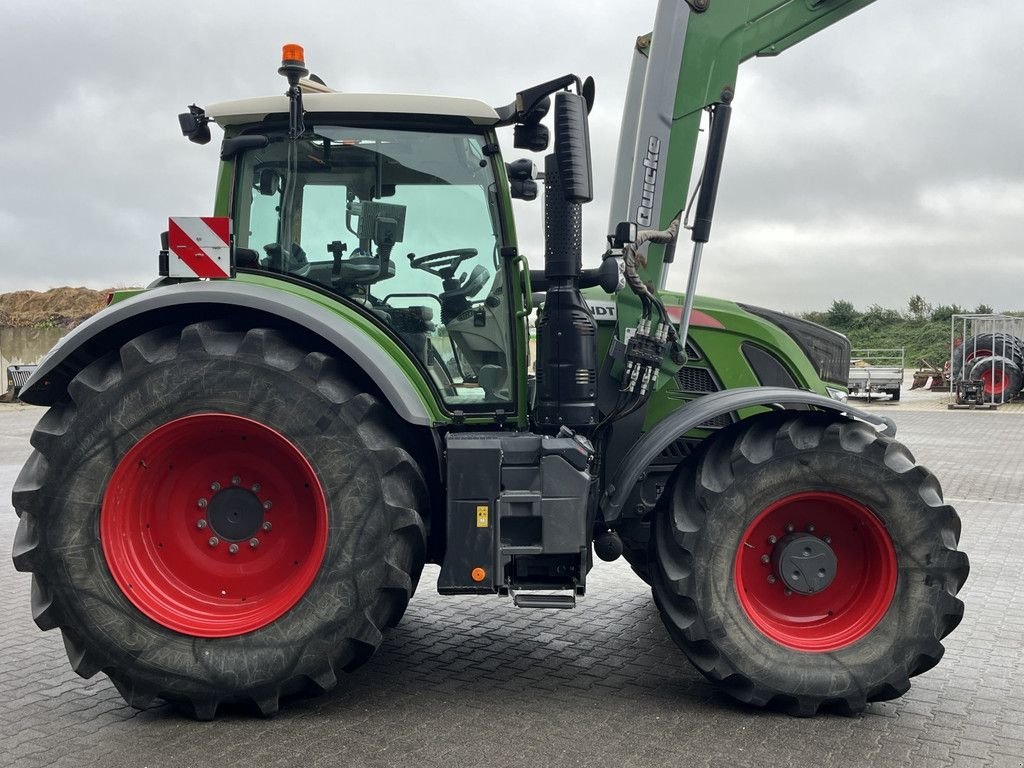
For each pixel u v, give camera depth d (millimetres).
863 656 3578
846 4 4008
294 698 3615
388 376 3512
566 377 3799
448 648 4445
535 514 3566
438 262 3932
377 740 3299
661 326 3988
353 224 3914
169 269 3527
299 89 3578
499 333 3959
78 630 3436
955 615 3604
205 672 3422
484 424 3965
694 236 4023
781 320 4523
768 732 3422
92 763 3107
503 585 3617
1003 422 17469
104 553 3445
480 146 3912
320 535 3475
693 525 3621
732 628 3582
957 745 3311
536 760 3131
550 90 3707
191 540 3617
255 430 3488
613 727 3445
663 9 4055
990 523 7867
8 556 6469
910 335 41969
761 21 4070
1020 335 21688
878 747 3285
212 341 3498
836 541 3781
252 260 3816
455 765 3084
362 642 3471
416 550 3559
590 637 4652
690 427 3670
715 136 4016
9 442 13570
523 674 4062
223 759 3133
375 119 3855
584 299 4082
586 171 3570
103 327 3480
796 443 3621
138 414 3449
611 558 4035
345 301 3855
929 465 11609
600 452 4117
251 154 3898
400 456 3492
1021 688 3949
